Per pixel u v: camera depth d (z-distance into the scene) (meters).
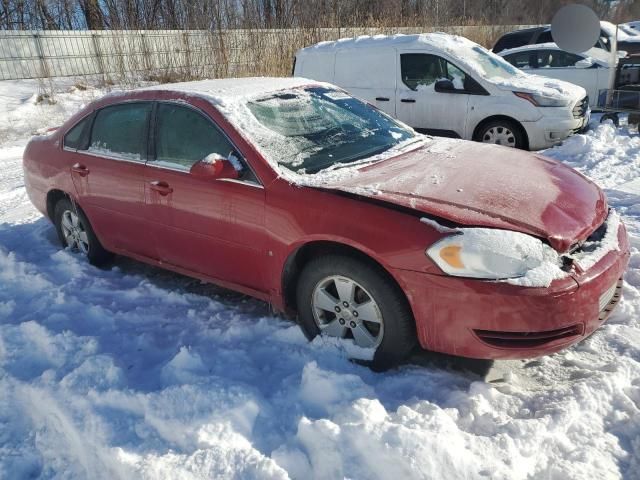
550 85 8.13
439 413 2.52
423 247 2.67
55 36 17.11
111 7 17.56
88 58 17.70
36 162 4.89
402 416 2.51
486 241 2.60
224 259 3.52
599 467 2.28
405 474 2.21
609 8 27.20
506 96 7.86
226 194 3.34
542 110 7.68
